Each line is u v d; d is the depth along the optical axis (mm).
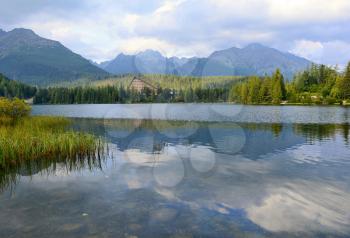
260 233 6637
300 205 8305
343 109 66562
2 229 6836
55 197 9086
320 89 117750
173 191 9648
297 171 12250
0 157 13062
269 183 10484
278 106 85000
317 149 17672
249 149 17938
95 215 7633
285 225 7031
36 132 19141
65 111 75188
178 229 6832
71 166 13398
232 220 7328
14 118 29406
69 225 7035
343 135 24109
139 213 7785
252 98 101062
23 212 7848
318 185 10195
